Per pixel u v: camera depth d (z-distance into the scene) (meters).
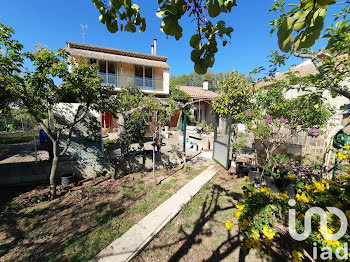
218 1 0.56
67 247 2.56
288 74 1.83
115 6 0.67
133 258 2.40
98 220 3.22
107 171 5.48
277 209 1.81
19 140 10.05
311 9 0.53
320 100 1.91
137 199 4.02
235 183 4.93
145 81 14.16
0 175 4.39
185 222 3.21
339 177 1.98
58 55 3.38
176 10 0.59
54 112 4.92
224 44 0.82
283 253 2.38
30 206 3.68
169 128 15.34
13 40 3.06
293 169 3.96
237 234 2.88
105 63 12.98
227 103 6.68
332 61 1.44
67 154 5.09
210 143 10.34
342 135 3.94
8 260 2.36
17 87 3.32
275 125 4.43
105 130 12.98
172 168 6.35
